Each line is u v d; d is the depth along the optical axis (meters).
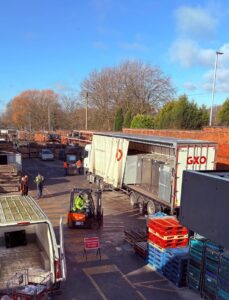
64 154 43.53
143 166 19.33
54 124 107.81
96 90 69.31
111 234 14.73
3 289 8.31
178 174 15.56
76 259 11.93
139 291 9.77
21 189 22.73
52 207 19.42
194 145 15.73
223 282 8.75
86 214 15.34
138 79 67.44
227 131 19.09
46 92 117.50
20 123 116.69
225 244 6.48
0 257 10.18
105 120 68.69
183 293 9.75
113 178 21.45
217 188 6.70
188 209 7.55
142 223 16.44
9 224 8.51
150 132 29.06
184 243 11.12
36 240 11.30
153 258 11.39
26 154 47.00
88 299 9.22
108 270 11.11
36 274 8.89
